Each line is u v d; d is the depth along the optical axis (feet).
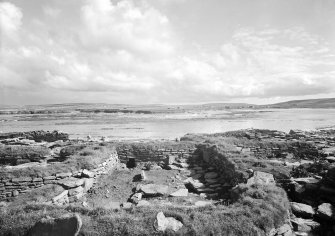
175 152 70.28
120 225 27.63
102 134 144.56
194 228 27.12
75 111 476.95
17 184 44.68
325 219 31.42
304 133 92.48
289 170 47.91
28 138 102.89
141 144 72.18
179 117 314.76
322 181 39.27
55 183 46.34
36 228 27.30
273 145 68.23
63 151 69.26
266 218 29.30
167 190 47.44
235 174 46.96
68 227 26.58
